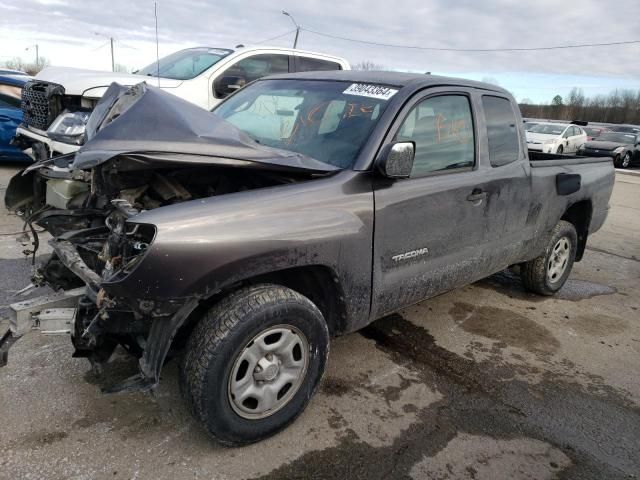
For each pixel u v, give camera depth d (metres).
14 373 3.06
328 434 2.78
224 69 7.51
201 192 3.02
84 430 2.65
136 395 2.95
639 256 7.09
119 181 2.84
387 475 2.53
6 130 8.69
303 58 8.37
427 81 3.39
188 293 2.25
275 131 3.43
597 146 21.25
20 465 2.39
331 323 2.96
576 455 2.79
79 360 3.24
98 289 2.47
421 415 3.02
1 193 6.98
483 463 2.67
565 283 5.64
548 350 4.00
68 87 6.51
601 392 3.46
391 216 2.96
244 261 2.35
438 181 3.28
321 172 2.76
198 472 2.44
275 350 2.55
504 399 3.27
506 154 3.97
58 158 3.49
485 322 4.40
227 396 2.42
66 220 3.24
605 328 4.51
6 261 4.73
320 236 2.59
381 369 3.48
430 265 3.34
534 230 4.36
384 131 3.01
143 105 2.74
